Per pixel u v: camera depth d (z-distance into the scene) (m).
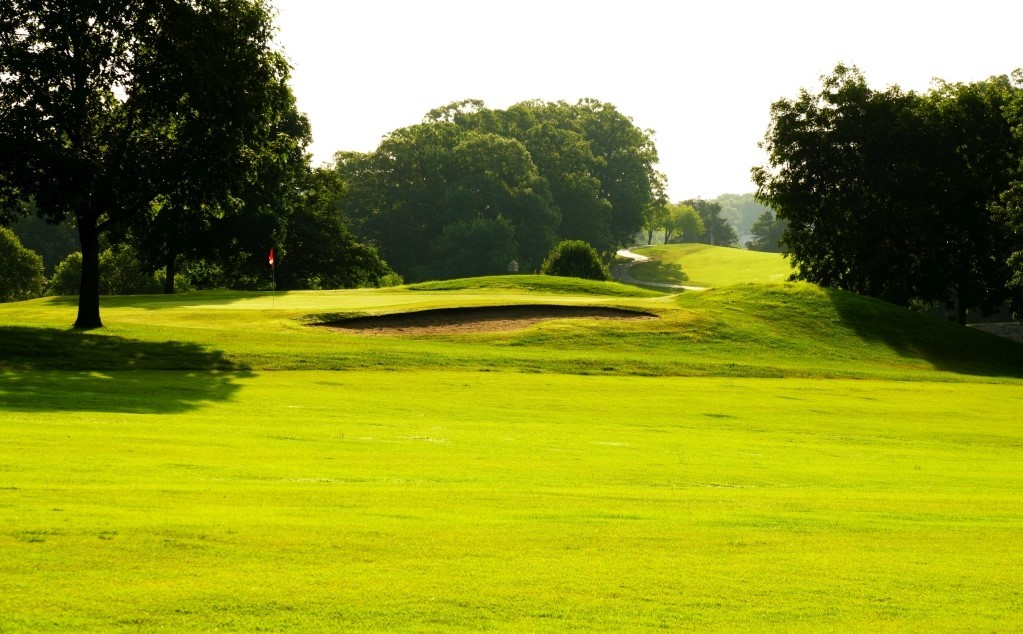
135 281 128.75
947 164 75.88
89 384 28.97
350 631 6.94
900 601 8.31
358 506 11.66
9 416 20.00
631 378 39.91
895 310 64.25
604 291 75.12
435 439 20.75
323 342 43.75
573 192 171.50
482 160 159.88
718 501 13.78
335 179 103.12
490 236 149.75
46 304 64.25
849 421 30.45
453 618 7.34
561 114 192.88
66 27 39.72
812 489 15.95
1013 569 9.66
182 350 38.31
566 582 8.49
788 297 64.38
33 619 6.85
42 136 39.38
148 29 41.09
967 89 77.00
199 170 41.19
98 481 12.62
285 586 7.97
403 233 160.12
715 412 30.92
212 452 16.44
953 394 40.28
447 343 49.00
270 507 11.27
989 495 16.02
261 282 105.81
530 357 42.91
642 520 11.67
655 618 7.55
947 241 77.81
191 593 7.64
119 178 40.75
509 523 11.02
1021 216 60.28
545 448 20.25
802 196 82.00
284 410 25.78
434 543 9.73
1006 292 75.19
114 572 8.12
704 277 171.25
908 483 17.39
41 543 8.91
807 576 9.07
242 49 42.34
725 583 8.70
